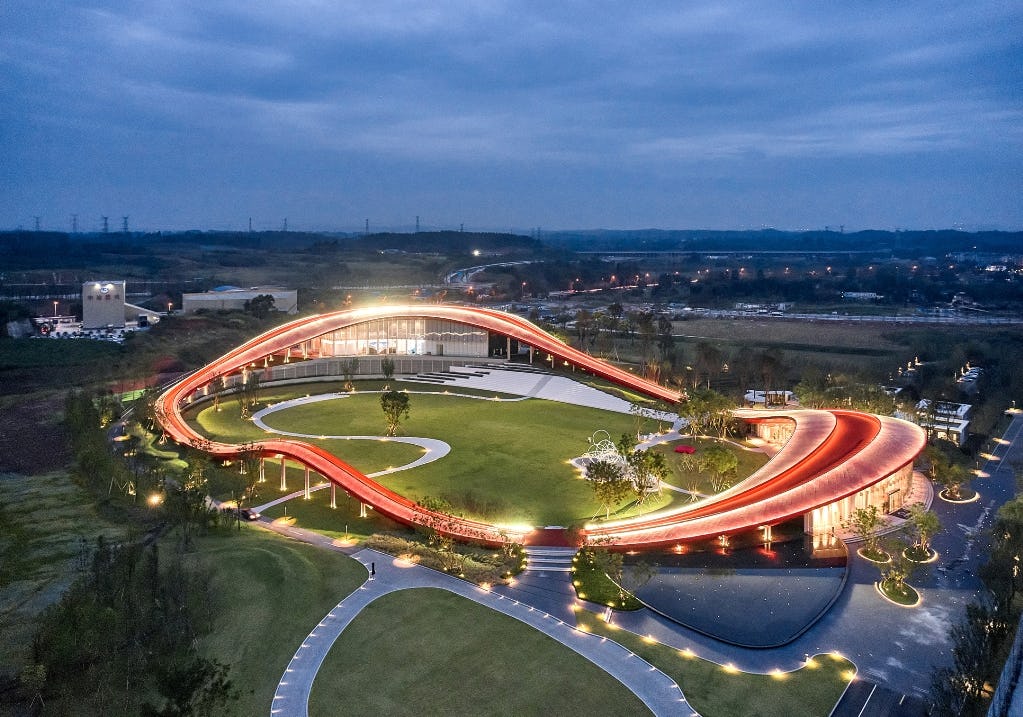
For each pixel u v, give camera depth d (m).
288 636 66.75
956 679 57.44
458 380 190.50
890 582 80.50
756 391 178.62
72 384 172.25
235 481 109.31
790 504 89.69
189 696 50.81
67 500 99.38
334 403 165.62
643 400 165.25
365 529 93.94
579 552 86.00
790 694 59.94
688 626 70.81
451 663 62.91
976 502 107.81
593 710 57.06
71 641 58.22
